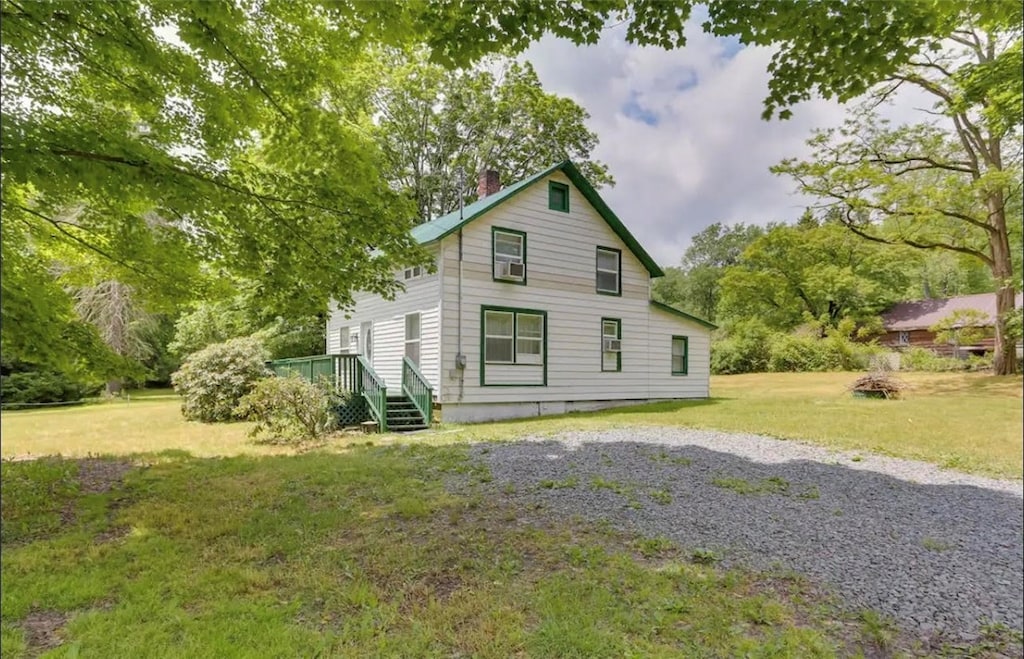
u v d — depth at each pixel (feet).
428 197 78.07
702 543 13.47
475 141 78.02
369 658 8.27
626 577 11.28
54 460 22.79
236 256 17.57
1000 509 16.90
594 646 8.69
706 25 12.30
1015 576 12.24
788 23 11.73
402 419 34.24
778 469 21.16
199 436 30.89
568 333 44.57
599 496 17.15
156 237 17.54
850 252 104.63
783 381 74.38
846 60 12.53
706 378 54.80
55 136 12.26
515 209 41.86
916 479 20.21
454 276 38.60
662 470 20.65
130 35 13.01
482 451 24.44
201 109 15.08
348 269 19.48
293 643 8.57
